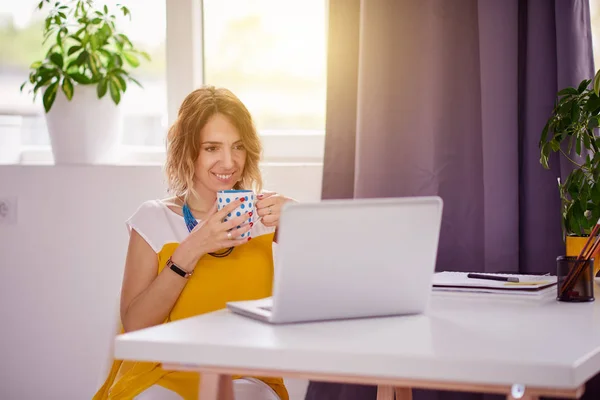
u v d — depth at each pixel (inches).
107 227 109.5
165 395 66.9
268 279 77.5
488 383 40.3
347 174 98.8
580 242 75.7
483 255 94.1
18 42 122.3
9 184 112.5
